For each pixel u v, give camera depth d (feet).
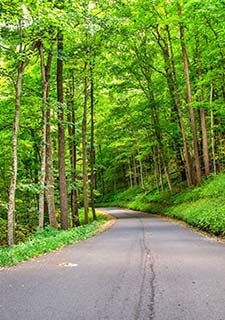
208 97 116.16
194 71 111.75
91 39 75.05
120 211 159.53
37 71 84.23
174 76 108.27
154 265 32.96
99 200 249.55
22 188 63.05
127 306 20.58
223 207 63.46
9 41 57.26
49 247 46.42
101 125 143.74
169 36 106.01
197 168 103.19
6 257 36.60
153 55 117.80
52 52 62.08
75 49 75.41
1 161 91.61
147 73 116.57
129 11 95.40
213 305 20.53
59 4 49.42
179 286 25.04
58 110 66.23
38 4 44.65
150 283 26.03
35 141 93.15
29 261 37.32
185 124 125.29
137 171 225.35
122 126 150.00
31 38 56.70
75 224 102.01
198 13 80.94
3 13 47.29
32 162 99.81
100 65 95.66
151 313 19.21
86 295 23.12
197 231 64.85
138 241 52.95
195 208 81.87
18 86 54.90
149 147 143.54
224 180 89.20
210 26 86.48
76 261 36.47
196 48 101.60
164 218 104.06
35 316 19.08
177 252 40.63
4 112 81.25
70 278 28.27
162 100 118.93
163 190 142.20
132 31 100.27
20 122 85.10
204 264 32.96
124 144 159.53
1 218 83.56
